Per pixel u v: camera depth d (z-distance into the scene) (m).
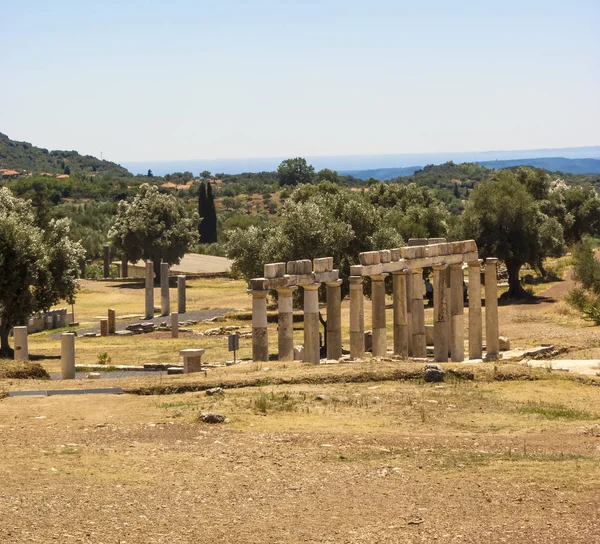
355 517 15.33
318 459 19.31
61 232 54.84
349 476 17.95
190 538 14.20
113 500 16.05
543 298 76.75
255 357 34.66
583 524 14.80
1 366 32.22
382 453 19.94
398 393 27.61
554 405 26.67
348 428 22.73
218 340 57.12
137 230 103.38
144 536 14.24
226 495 16.55
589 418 25.17
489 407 26.08
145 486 17.00
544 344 47.84
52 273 52.91
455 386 29.11
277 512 15.59
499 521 15.03
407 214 86.12
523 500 16.22
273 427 22.55
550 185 116.25
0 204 65.75
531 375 30.86
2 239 48.31
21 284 48.75
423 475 18.09
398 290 39.84
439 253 41.09
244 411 24.33
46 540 13.88
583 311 62.31
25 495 16.14
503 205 76.06
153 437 21.12
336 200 53.00
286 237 48.97
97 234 132.50
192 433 21.58
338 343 38.03
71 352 35.72
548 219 81.38
